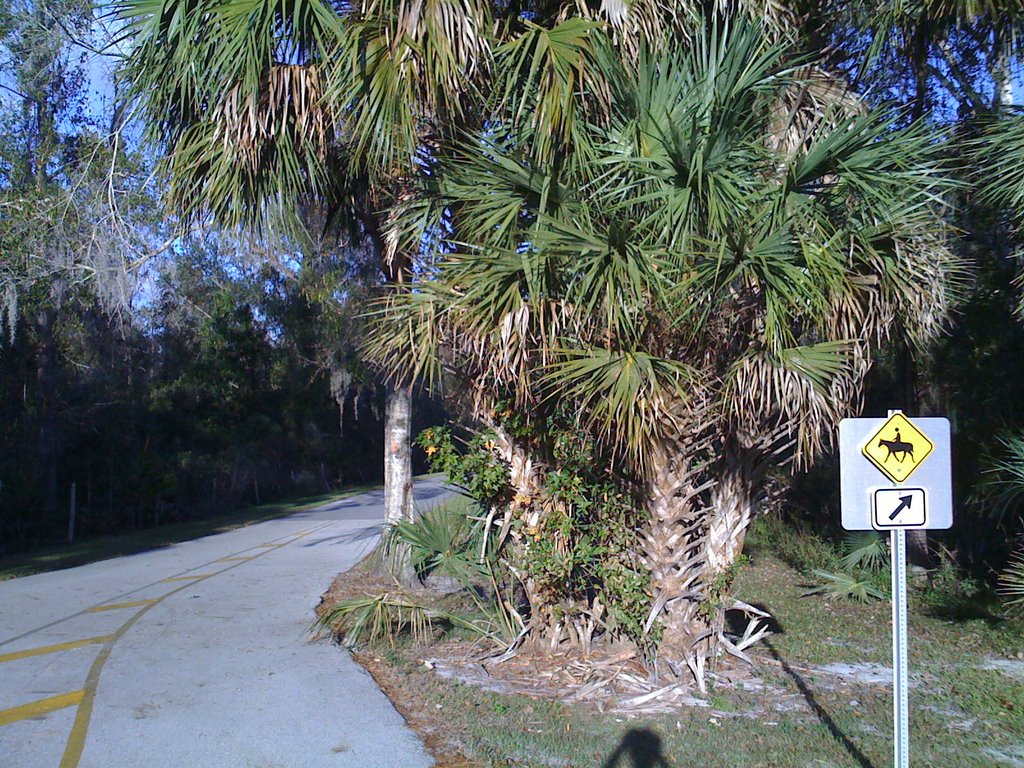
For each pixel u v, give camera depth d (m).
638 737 6.38
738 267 6.36
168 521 31.28
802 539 15.48
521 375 7.03
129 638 9.62
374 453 50.59
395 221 8.12
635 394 6.29
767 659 8.69
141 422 31.17
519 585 9.55
